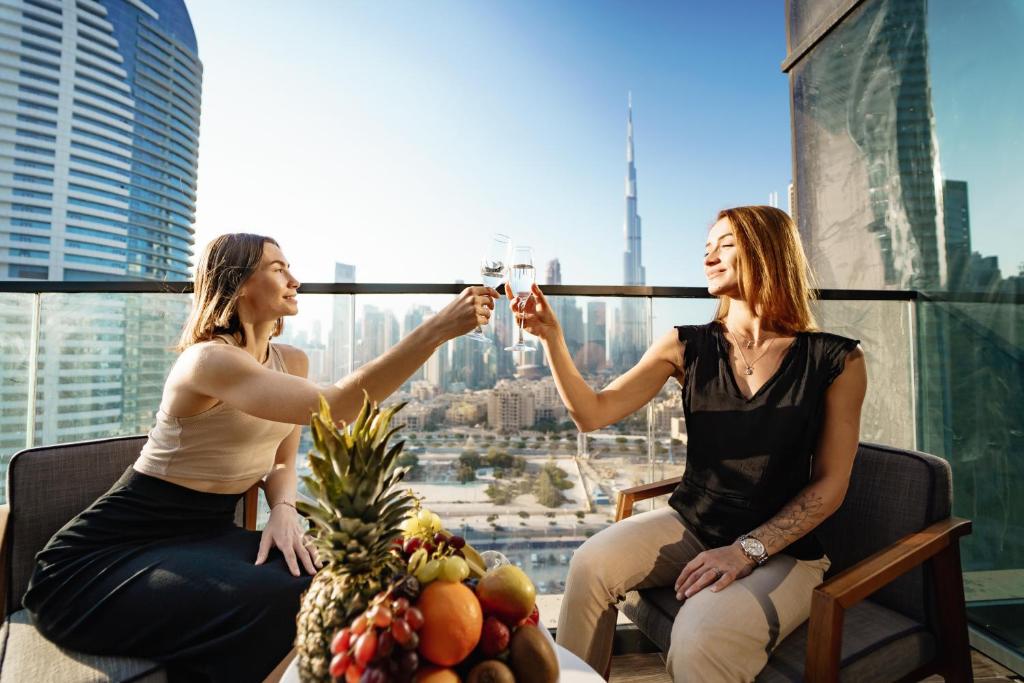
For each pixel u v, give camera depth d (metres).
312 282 2.07
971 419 1.98
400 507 0.62
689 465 1.33
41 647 0.99
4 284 2.10
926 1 2.25
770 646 0.97
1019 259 1.81
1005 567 1.81
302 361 1.46
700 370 1.33
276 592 0.94
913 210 2.33
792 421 1.17
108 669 0.91
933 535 1.06
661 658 1.80
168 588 0.96
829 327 2.66
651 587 1.26
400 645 0.53
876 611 1.15
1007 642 1.77
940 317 2.15
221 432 1.10
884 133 2.54
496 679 0.58
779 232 1.29
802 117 3.24
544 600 2.08
